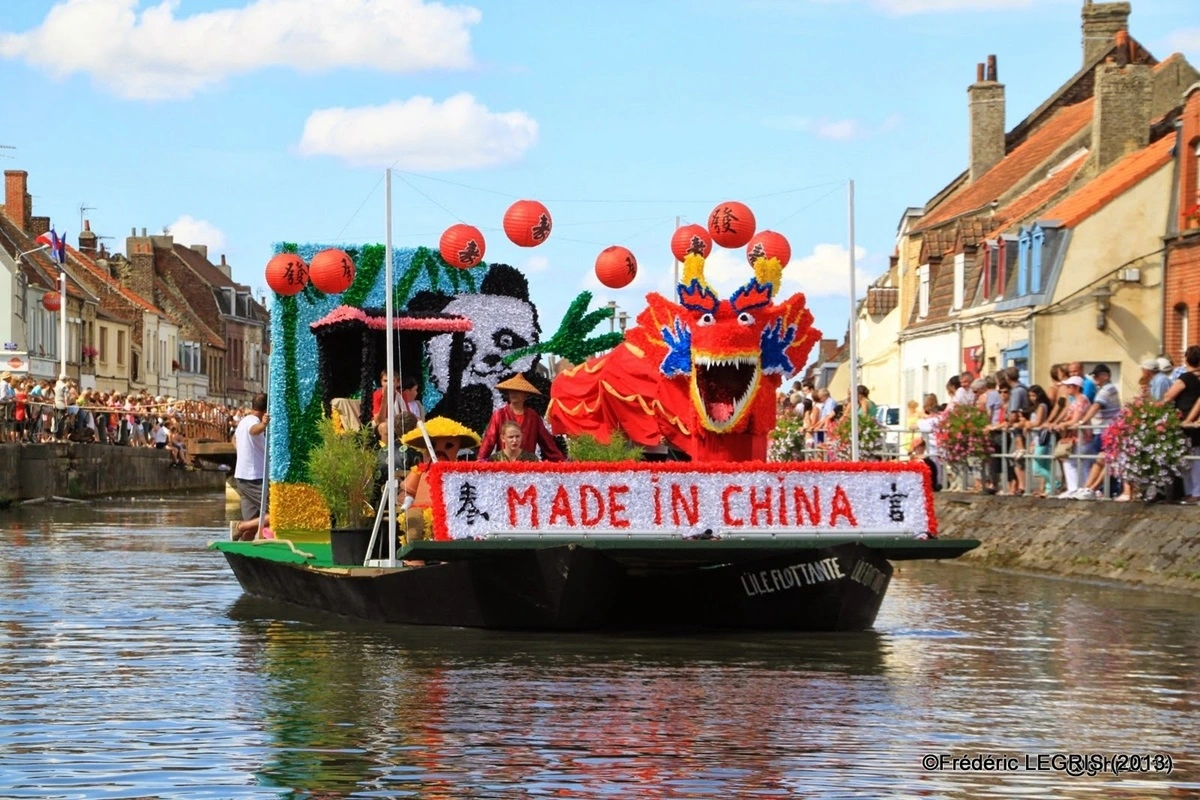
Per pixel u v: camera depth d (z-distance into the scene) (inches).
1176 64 2256.4
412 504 823.1
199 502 2274.9
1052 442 1184.8
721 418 779.4
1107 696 618.2
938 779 490.0
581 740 536.7
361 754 518.0
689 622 818.8
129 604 906.1
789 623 784.9
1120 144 2098.9
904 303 2564.0
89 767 502.0
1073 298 1898.4
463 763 506.0
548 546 737.6
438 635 767.7
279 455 1012.5
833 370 3304.6
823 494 759.1
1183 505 1018.1
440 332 988.6
